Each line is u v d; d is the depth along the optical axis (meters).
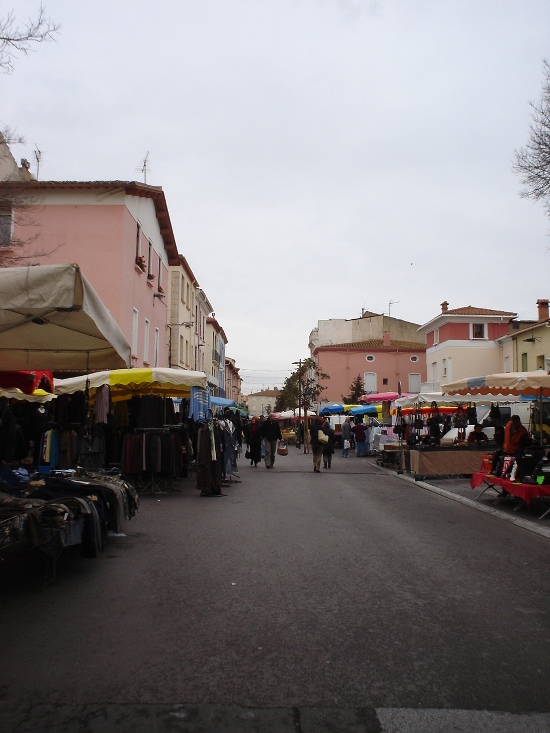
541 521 10.14
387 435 31.77
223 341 67.88
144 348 25.02
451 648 4.50
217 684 3.86
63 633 4.77
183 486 15.55
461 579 6.47
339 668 4.12
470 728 3.36
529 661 4.27
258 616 5.19
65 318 6.52
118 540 8.42
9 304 5.20
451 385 15.07
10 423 11.52
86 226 21.28
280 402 79.00
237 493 14.09
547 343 33.22
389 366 62.91
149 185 23.41
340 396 62.41
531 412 17.92
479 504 12.27
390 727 3.36
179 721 3.39
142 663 4.18
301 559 7.30
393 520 10.30
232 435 16.61
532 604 5.61
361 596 5.78
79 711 3.50
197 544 8.16
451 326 42.56
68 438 12.95
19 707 3.54
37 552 7.65
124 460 13.54
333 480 17.56
